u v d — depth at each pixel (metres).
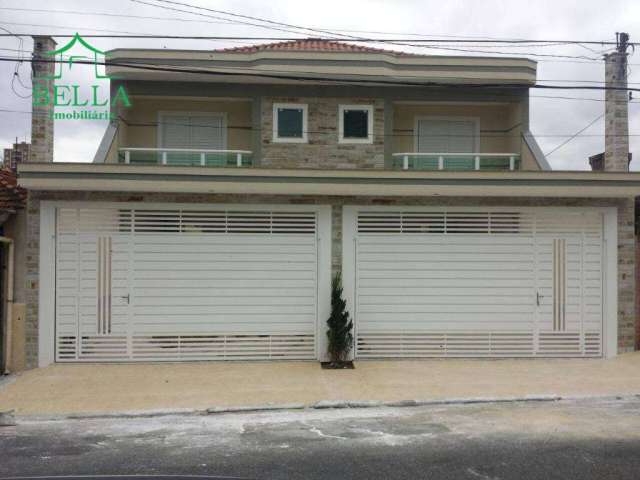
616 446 6.70
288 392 9.27
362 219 11.58
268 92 14.11
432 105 15.15
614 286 11.72
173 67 13.62
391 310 11.55
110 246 11.20
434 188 10.88
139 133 14.79
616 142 12.74
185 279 11.31
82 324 11.15
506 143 15.23
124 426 7.71
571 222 11.76
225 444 6.87
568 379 10.06
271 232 11.46
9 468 6.05
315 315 11.48
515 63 14.22
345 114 14.28
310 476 5.79
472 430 7.37
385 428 7.50
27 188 10.77
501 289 11.65
